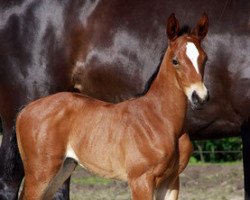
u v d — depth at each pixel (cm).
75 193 1380
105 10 958
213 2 924
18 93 974
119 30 949
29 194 854
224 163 1728
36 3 975
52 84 971
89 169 848
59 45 966
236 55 909
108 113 832
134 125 812
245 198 927
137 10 950
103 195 1361
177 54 787
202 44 916
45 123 845
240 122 923
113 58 949
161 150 798
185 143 827
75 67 969
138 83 944
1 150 950
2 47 975
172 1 941
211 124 930
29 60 970
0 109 984
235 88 911
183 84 786
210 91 920
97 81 964
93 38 957
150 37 938
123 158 813
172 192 831
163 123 809
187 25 877
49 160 844
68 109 846
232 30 909
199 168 1622
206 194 1370
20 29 973
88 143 834
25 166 863
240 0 918
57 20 967
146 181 800
